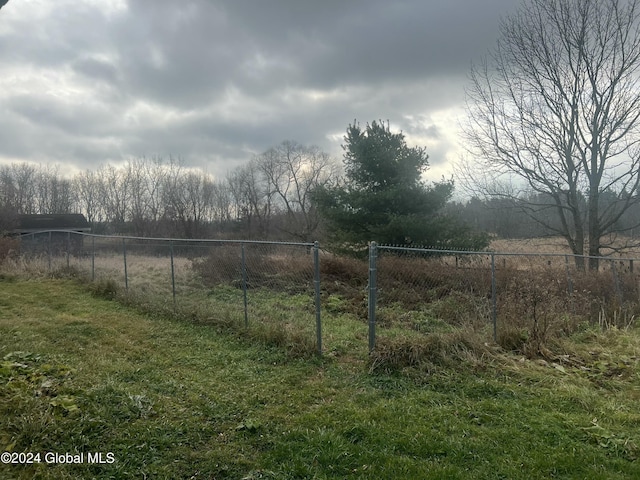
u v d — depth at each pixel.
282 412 4.17
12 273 12.97
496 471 3.16
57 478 2.90
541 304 7.84
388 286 10.49
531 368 5.52
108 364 5.39
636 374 5.41
